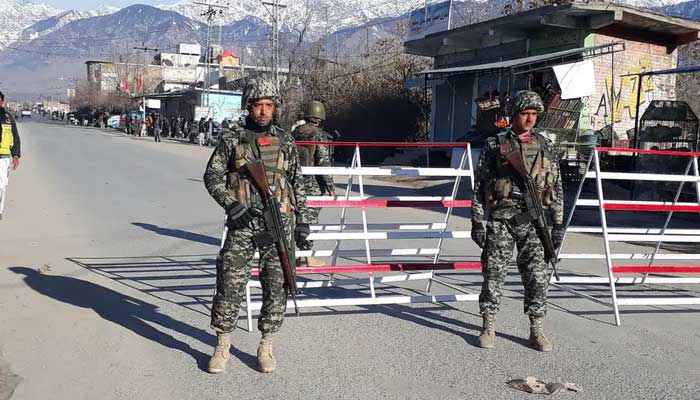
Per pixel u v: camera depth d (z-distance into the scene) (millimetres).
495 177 5234
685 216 13891
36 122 106312
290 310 6305
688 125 15844
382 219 12898
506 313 6371
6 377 4570
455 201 6734
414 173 6621
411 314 6332
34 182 16953
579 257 7105
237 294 4719
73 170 21188
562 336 5746
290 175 4785
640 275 7852
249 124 4723
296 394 4410
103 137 51875
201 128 44375
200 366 4871
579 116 19375
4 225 10391
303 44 45031
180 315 6098
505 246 5250
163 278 7496
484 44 24578
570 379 4754
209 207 13523
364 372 4816
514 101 5203
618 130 20531
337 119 32750
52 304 6285
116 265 8078
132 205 13508
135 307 6305
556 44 21016
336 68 36875
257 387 4516
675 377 4836
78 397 4309
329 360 5043
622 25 20219
